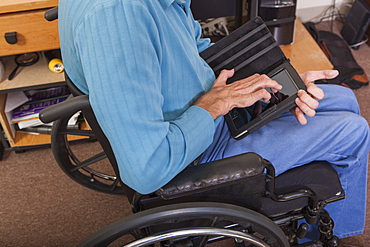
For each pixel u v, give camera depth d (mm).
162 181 981
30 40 1615
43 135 2027
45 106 1953
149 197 1095
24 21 1559
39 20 1566
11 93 1955
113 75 864
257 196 1140
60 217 1779
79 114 1973
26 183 1922
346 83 2295
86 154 2029
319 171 1234
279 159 1214
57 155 1529
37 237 1710
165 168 967
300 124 1261
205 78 1214
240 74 1319
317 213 1227
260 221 1109
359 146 1260
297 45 2195
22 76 1785
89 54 860
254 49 1346
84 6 871
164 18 964
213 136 1163
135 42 863
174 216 1036
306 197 1214
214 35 2225
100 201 1833
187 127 1018
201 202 1059
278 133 1246
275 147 1221
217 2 2051
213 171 1027
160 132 938
